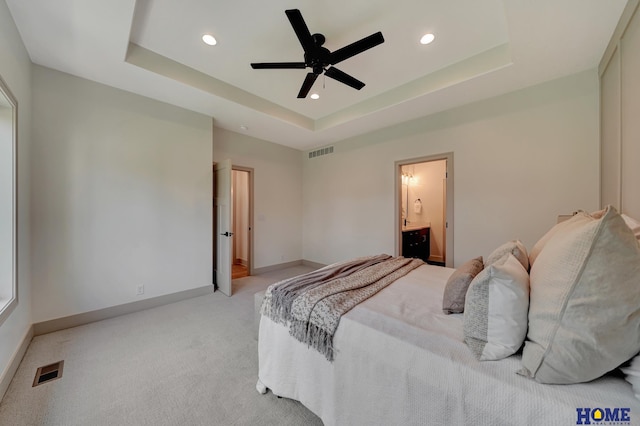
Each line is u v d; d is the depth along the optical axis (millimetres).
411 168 6367
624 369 783
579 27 1907
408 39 2326
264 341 1739
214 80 3016
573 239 911
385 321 1311
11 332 1857
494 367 946
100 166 2773
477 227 3236
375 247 4348
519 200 2943
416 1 1904
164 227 3256
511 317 975
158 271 3211
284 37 2314
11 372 1783
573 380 804
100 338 2379
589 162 2527
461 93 2949
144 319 2811
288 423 1449
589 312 779
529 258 1560
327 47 2449
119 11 1819
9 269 1909
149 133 3105
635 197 1663
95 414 1501
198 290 3592
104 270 2805
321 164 5254
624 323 744
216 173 3973
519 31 1962
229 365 1991
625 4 1687
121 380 1800
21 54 2084
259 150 4824
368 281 1912
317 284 1856
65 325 2555
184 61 2703
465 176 3316
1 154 1899
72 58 2334
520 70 2488
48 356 2072
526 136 2875
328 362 1351
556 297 859
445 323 1280
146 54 2508
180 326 2650
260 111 3500
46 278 2451
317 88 3242
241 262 5602
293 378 1543
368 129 4223
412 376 1060
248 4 1931
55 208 2502
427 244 5871
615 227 812
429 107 3334
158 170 3193
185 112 3414
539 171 2811
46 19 1879
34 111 2385
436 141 3553
